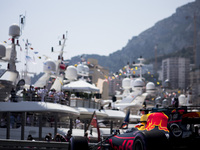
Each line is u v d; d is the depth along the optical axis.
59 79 38.16
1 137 25.97
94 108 39.09
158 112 7.40
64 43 40.56
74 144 7.49
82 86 36.16
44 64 38.88
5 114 27.61
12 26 32.91
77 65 49.12
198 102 96.31
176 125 6.89
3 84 27.58
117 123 43.44
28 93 27.34
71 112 27.92
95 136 30.56
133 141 6.81
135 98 61.44
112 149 8.13
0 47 31.23
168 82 67.94
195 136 6.82
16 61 33.44
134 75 68.25
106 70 108.19
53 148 10.50
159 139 6.37
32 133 27.09
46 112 26.16
